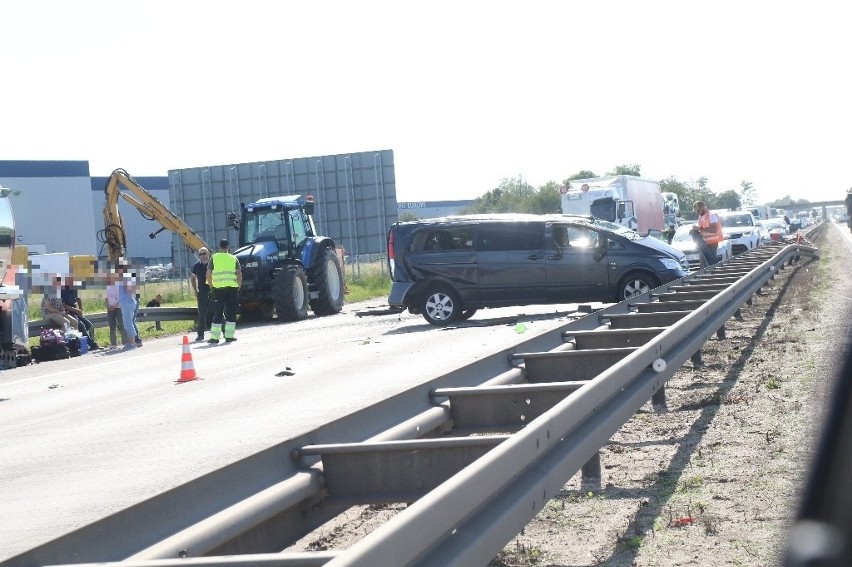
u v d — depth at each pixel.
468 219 21.58
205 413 11.22
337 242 45.53
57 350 21.92
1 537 6.06
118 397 13.80
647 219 49.09
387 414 6.26
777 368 10.80
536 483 4.76
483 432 6.86
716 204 157.00
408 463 5.20
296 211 30.00
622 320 11.94
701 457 7.04
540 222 21.20
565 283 20.84
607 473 6.82
